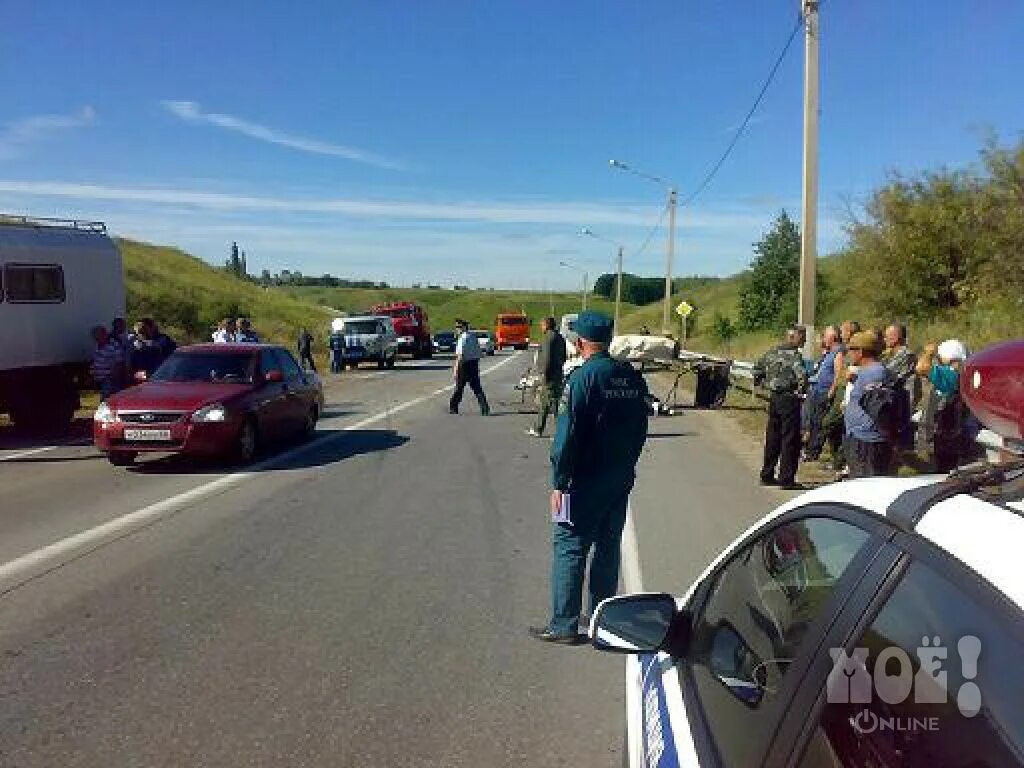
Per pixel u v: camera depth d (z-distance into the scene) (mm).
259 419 12727
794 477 11195
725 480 11383
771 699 1973
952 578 1522
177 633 5645
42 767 3973
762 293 42656
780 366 10750
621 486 5582
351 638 5582
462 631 5727
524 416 18547
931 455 11188
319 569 7090
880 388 8508
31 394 16406
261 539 8047
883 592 1713
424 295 183875
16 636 5578
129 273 65500
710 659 2510
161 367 13328
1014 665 1345
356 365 38688
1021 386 2146
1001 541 1490
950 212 27438
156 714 4508
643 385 5637
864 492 2059
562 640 5539
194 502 9688
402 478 11219
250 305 75750
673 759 2244
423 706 4633
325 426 16828
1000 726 1362
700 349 44469
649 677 2924
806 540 2184
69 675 4984
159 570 7035
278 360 14094
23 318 16234
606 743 4258
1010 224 25328
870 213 29219
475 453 13367
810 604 2020
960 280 27297
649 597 2822
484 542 7973
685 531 8531
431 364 43219
